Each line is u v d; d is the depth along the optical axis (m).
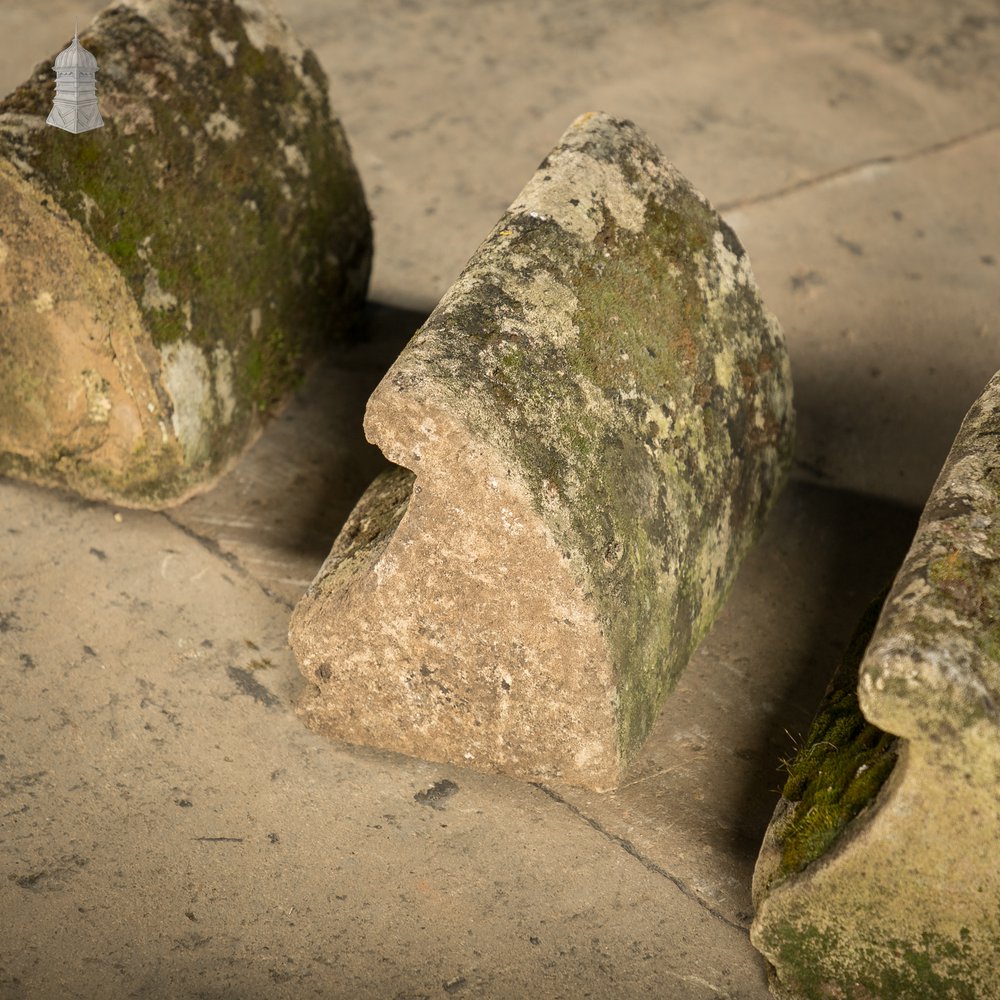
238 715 2.82
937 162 5.09
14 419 3.26
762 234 4.63
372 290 4.33
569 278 2.59
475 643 2.48
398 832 2.59
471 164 5.09
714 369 2.84
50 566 3.14
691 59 5.83
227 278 3.28
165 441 3.18
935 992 2.18
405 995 2.30
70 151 2.92
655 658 2.65
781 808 2.39
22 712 2.78
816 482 3.58
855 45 5.94
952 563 2.07
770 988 2.34
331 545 3.29
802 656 3.04
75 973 2.31
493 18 6.16
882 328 4.18
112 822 2.58
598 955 2.39
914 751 1.97
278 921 2.41
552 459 2.36
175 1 3.34
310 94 3.63
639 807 2.67
